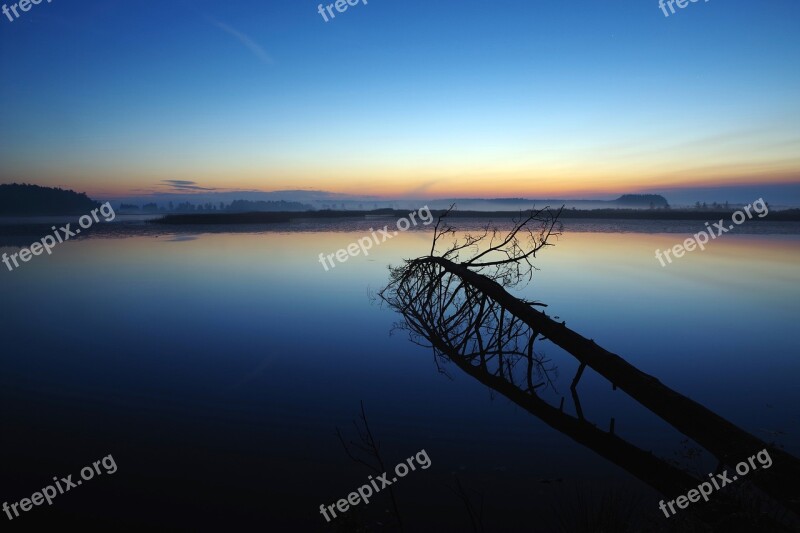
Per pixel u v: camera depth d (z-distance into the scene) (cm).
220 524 407
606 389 730
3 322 1139
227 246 3028
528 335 1025
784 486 417
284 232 4447
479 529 398
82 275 1864
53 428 590
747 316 1154
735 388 716
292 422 610
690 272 1828
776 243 3056
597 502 432
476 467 502
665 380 752
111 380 760
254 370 810
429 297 1330
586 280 1644
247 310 1266
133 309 1282
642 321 1111
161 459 517
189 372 797
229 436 570
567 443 555
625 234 3850
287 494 454
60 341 982
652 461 512
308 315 1216
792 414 621
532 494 450
